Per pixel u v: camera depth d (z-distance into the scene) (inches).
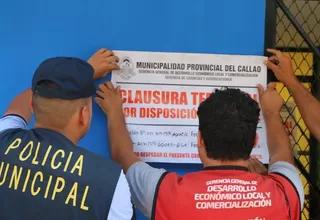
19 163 46.0
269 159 66.0
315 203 79.5
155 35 71.3
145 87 70.8
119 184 46.9
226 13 72.1
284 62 69.9
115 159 65.5
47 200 44.6
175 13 71.4
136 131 70.6
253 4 72.6
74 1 70.3
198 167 73.0
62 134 48.2
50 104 47.3
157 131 71.0
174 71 71.2
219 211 48.1
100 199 45.3
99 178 46.0
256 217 48.1
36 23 70.3
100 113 71.2
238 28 72.4
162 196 50.0
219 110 49.7
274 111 69.4
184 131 71.3
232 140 49.2
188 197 48.8
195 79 71.5
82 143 71.3
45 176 45.3
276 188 50.6
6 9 69.9
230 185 49.1
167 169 72.4
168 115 71.1
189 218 48.3
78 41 70.6
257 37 72.7
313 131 68.7
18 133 49.4
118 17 70.8
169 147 71.1
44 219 44.3
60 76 47.2
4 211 44.7
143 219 72.9
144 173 53.6
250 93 72.2
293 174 54.6
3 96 70.7
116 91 69.5
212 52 72.1
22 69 70.6
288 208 50.2
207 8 71.8
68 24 70.4
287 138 66.0
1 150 47.2
